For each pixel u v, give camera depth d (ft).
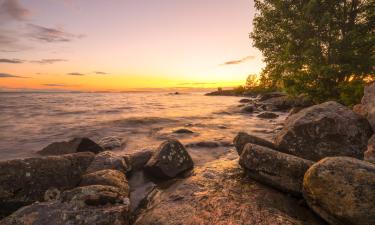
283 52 68.44
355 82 58.54
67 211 12.87
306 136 22.82
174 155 23.17
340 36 63.67
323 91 59.41
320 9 61.98
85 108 122.62
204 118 78.13
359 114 23.57
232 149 34.45
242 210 13.71
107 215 12.85
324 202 12.23
